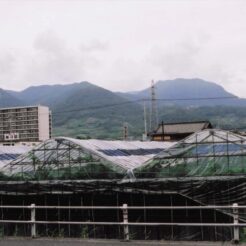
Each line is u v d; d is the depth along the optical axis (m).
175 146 24.72
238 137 23.44
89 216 25.86
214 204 23.56
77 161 26.56
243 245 12.77
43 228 23.53
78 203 26.45
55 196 26.95
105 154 27.36
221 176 23.52
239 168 23.25
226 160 23.61
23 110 156.00
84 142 28.16
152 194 24.81
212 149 23.95
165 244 13.15
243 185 23.06
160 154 24.91
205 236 20.56
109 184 25.64
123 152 30.30
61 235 19.67
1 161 34.62
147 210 24.78
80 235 22.95
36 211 27.30
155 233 20.72
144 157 31.28
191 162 24.31
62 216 26.52
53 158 27.14
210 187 23.70
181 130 92.75
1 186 27.94
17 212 27.84
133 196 25.41
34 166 27.50
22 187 27.47
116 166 25.61
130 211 25.14
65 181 26.61
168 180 24.48
